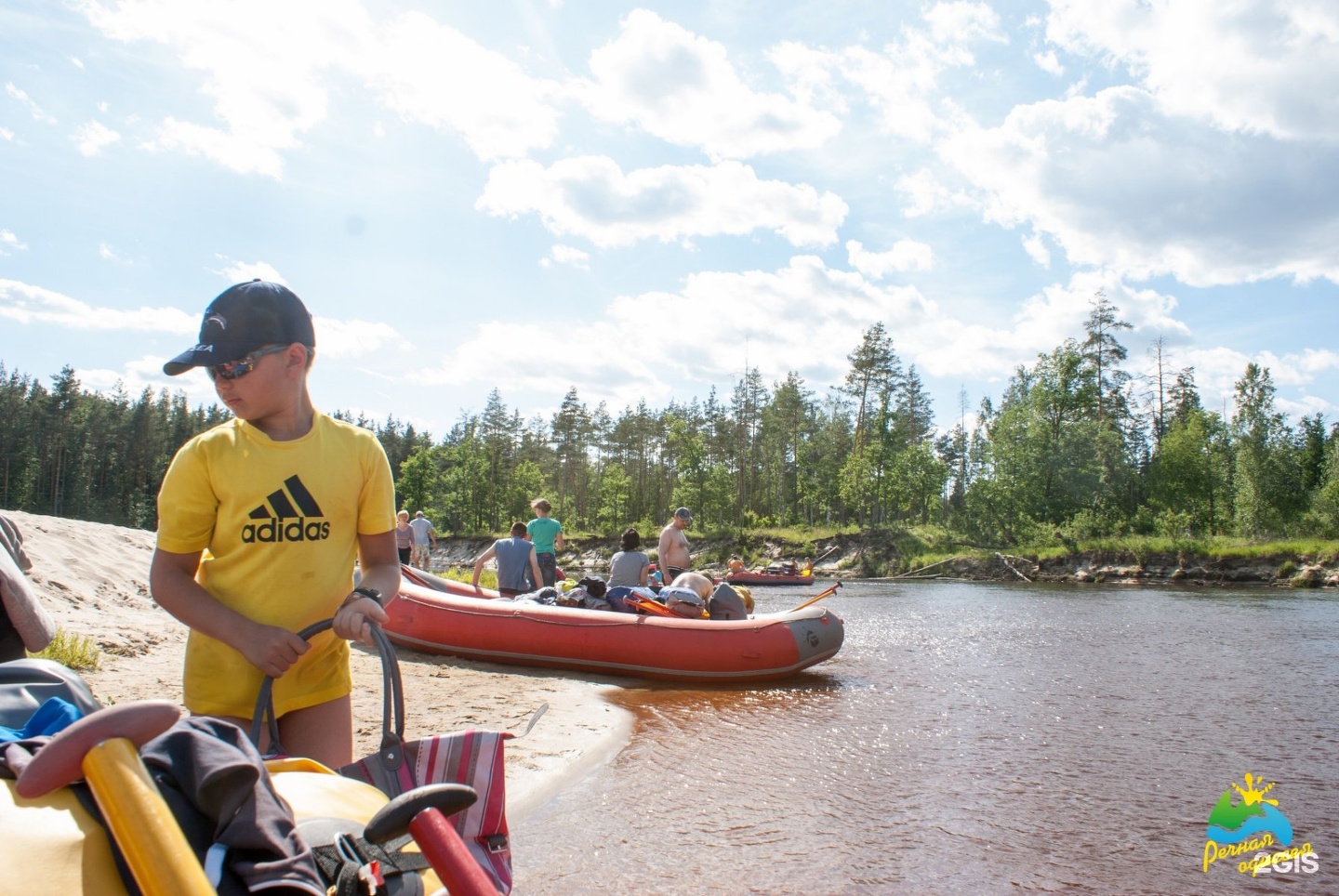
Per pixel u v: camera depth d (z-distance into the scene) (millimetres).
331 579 2432
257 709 2184
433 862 1211
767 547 56375
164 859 1052
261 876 1282
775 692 9039
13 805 1266
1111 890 4215
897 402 92812
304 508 2383
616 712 7758
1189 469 58062
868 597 28125
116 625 8867
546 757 6156
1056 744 6973
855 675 10328
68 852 1218
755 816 5086
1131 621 18328
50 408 100812
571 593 10648
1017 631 15992
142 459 105875
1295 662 11828
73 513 93750
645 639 9508
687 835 4746
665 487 91938
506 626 10000
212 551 2377
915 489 64500
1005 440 58094
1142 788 5820
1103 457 58875
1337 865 4539
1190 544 42031
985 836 4879
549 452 106812
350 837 1473
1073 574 43219
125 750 1163
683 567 11945
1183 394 75812
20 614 2299
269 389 2348
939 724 7621
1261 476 51156
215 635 2219
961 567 46625
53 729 1604
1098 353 67000
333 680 2475
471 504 91688
